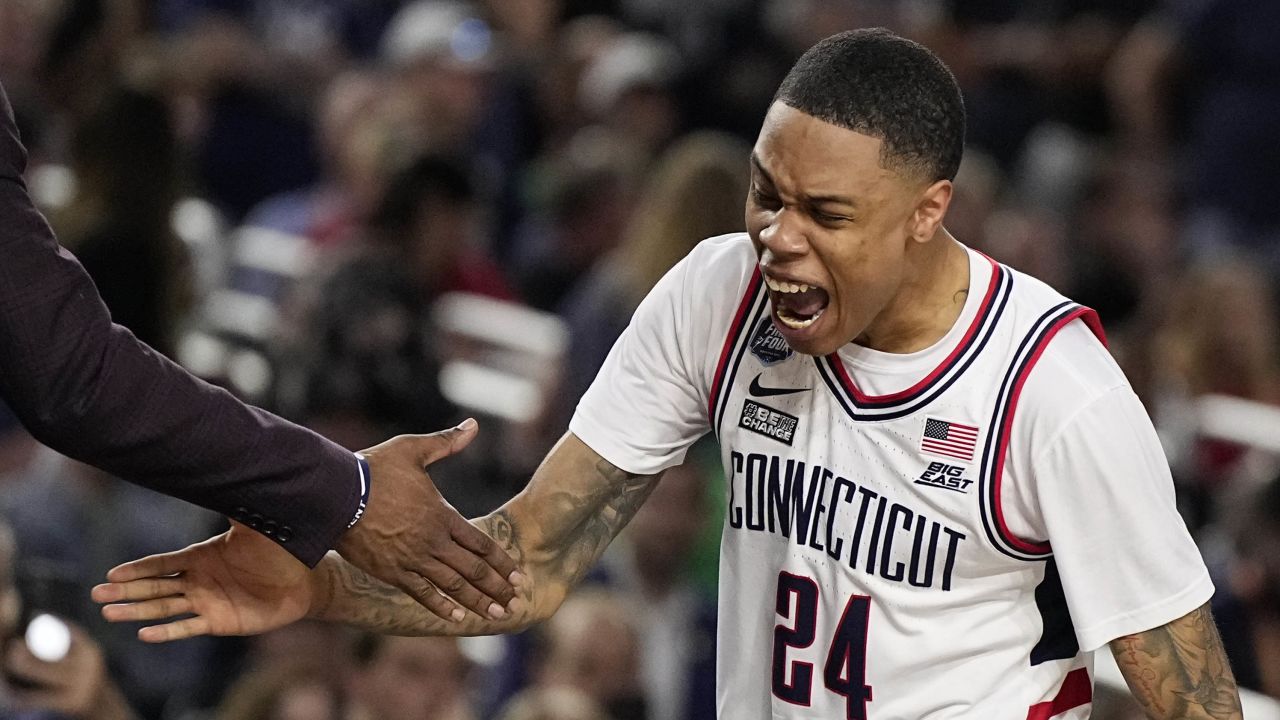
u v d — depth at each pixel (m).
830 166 4.58
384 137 12.19
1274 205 14.95
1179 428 10.92
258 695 8.31
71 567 9.12
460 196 11.42
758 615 5.23
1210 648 4.82
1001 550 4.91
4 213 4.53
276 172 14.89
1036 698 5.01
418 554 4.96
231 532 5.07
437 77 14.52
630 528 9.69
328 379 9.78
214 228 12.41
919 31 17.30
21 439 10.08
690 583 9.70
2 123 4.59
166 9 15.34
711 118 16.28
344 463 4.84
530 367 11.57
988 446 4.85
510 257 14.78
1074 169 15.66
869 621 5.02
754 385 5.14
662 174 12.67
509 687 9.45
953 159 4.71
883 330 4.93
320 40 16.78
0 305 4.50
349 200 12.48
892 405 4.94
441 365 10.16
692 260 5.30
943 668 5.00
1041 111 16.61
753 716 5.28
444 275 11.73
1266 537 8.72
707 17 16.73
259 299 11.97
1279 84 14.95
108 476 9.34
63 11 12.71
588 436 5.35
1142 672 4.84
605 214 13.37
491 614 5.14
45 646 6.48
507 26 17.06
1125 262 14.52
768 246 4.70
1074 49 16.67
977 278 4.94
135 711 8.91
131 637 9.03
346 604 5.27
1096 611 4.81
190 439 4.67
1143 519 4.76
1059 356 4.84
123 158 9.46
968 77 17.11
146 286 9.51
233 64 14.74
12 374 4.56
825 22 17.22
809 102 4.61
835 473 5.02
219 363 11.05
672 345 5.27
